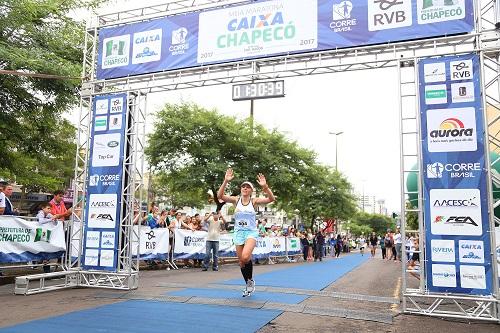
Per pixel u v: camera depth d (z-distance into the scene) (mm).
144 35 9156
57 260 10812
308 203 33344
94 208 8750
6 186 9477
